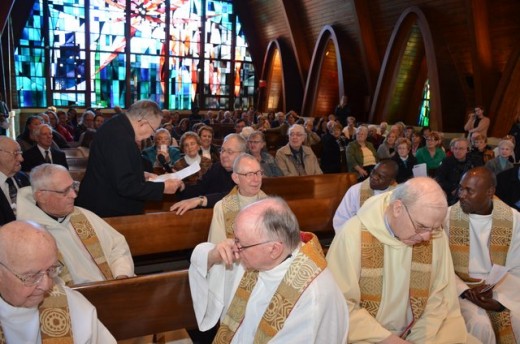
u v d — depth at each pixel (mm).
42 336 1641
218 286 1999
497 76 10516
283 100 18328
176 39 18219
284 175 5148
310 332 1588
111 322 2029
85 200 2973
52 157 5047
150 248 3156
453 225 2756
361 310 2047
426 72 13367
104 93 17359
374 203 2174
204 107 19062
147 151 5562
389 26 13008
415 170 4785
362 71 14961
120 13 17156
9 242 1468
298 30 16516
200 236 3340
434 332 2102
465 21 10477
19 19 15555
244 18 19031
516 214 2656
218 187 3732
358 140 6586
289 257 1703
